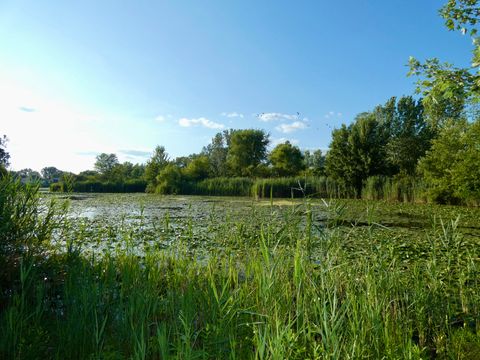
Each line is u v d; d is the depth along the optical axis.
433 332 3.79
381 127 33.50
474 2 8.19
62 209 5.37
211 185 35.72
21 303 3.61
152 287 4.26
